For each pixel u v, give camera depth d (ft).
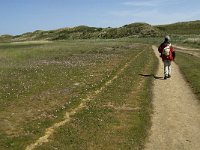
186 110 65.62
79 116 60.39
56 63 141.49
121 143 48.14
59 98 74.49
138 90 82.53
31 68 126.00
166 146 47.78
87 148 46.19
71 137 49.80
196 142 49.39
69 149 45.57
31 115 61.31
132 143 48.24
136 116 60.95
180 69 121.08
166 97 76.38
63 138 49.42
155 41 407.23
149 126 55.98
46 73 111.75
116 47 254.88
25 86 88.63
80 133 51.55
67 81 95.86
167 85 90.27
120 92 80.02
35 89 84.69
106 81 94.32
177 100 73.51
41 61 151.74
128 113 62.85
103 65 130.41
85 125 55.26
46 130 52.95
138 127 54.90
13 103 70.28
